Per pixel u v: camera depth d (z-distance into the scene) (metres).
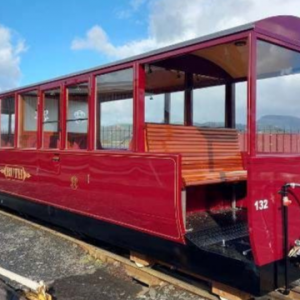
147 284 5.13
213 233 4.78
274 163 4.09
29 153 7.62
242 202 5.99
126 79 5.23
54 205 6.91
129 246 5.35
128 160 5.17
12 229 8.10
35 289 4.49
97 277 5.47
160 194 4.69
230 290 4.27
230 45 4.50
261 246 3.90
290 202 4.17
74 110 6.29
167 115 5.73
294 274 4.33
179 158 4.45
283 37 4.30
